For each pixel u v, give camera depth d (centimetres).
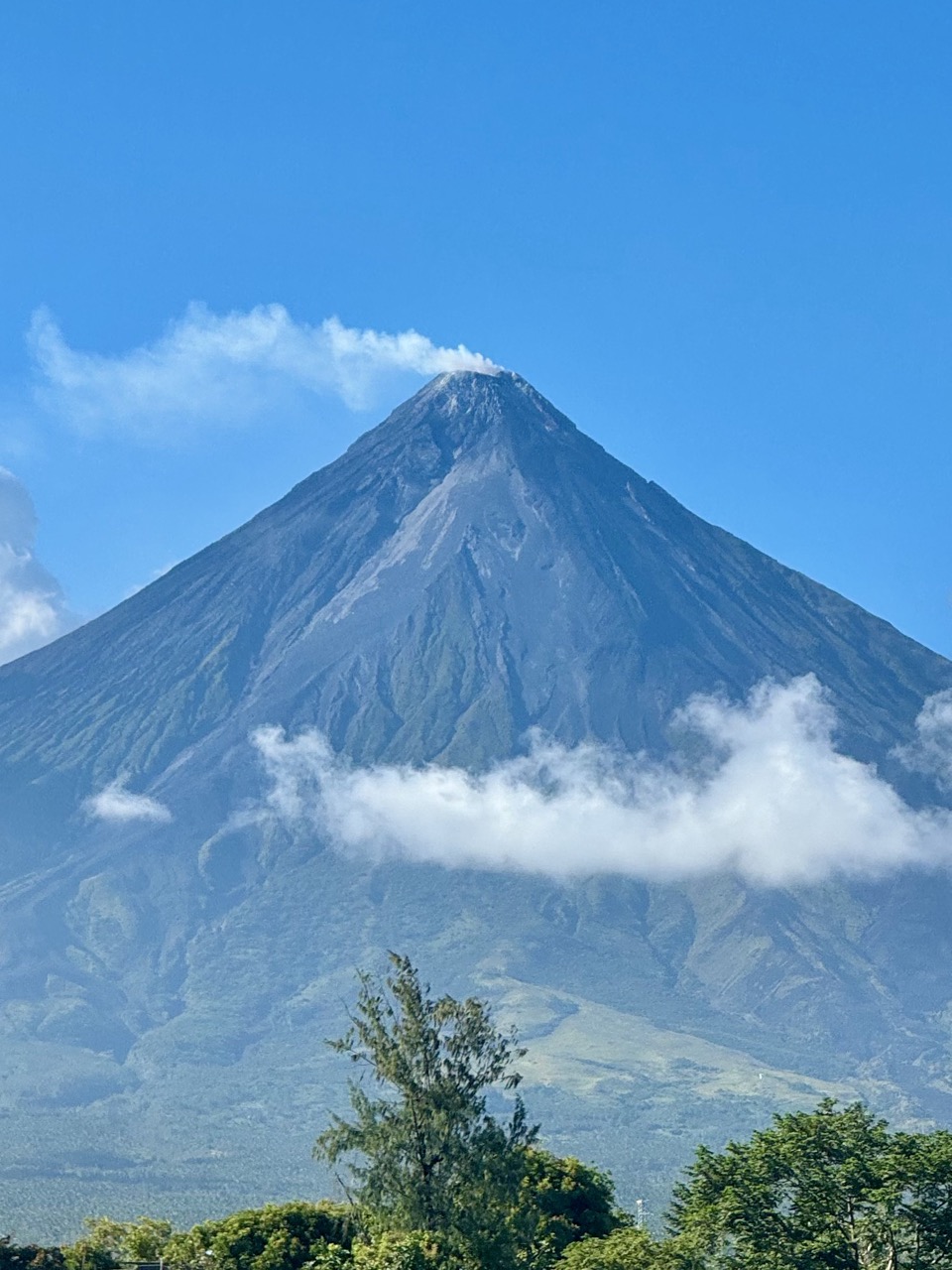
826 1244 10769
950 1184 10888
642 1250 10994
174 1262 10750
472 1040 11200
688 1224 11269
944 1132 11519
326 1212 11156
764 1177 11300
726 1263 10988
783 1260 10731
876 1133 11544
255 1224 10988
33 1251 10769
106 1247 11200
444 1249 10419
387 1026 11294
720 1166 11581
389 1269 9900
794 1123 11669
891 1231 10775
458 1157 10838
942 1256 10800
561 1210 12369
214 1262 10681
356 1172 10950
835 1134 11500
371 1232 10694
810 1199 11081
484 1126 11400
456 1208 10675
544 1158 12862
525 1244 10994
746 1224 11088
